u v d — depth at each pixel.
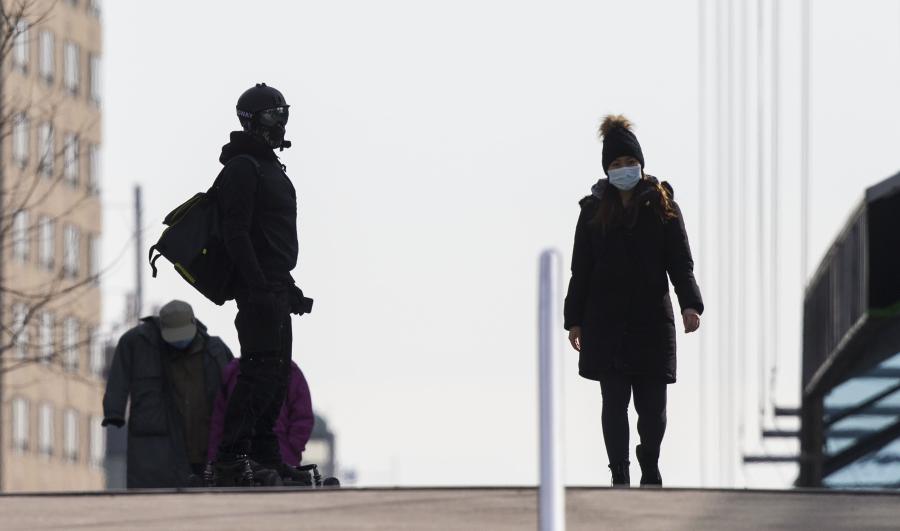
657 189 38.47
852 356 77.12
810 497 33.44
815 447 87.56
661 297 38.59
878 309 68.38
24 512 31.77
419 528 30.42
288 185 39.59
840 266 75.31
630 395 39.03
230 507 32.12
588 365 38.62
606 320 38.50
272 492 33.50
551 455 23.77
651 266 38.47
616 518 31.38
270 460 40.28
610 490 33.62
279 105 39.50
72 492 33.50
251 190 38.88
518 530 30.34
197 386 47.09
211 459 45.72
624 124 38.75
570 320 39.03
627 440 38.69
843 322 74.44
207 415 47.06
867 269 68.81
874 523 31.17
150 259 39.50
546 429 23.81
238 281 39.56
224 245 39.38
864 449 77.62
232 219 38.69
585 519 31.27
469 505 32.22
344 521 30.95
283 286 39.34
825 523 31.17
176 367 47.19
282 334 39.50
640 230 38.47
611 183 38.56
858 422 78.00
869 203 68.50
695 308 38.38
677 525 30.94
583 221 38.91
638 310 38.50
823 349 80.75
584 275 38.91
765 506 32.56
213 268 39.50
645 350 38.47
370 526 30.58
